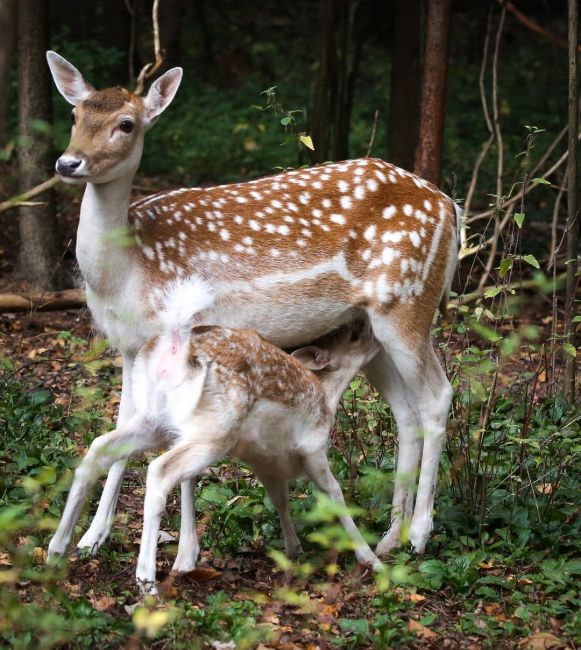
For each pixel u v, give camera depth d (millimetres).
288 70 22844
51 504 6926
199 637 5344
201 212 6938
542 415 8742
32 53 11727
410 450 7418
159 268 6707
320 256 7020
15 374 9430
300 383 6258
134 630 5250
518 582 6504
